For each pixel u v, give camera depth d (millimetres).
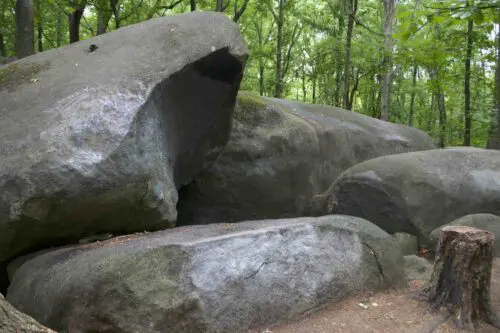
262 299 3428
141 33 5258
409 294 4125
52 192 3811
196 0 14094
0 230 3848
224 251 3424
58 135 3963
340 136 8422
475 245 3648
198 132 5672
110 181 4023
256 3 17828
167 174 4703
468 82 11250
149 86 4520
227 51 5152
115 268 3139
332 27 17812
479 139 13320
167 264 3211
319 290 3725
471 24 10141
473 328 3568
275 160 7355
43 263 3789
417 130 9867
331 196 6645
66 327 3141
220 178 7141
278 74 16297
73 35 11039
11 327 2031
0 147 3959
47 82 4676
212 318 3189
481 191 5977
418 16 4988
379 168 6281
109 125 4145
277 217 7453
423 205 5898
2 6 12961
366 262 4117
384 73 12844
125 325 3018
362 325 3529
